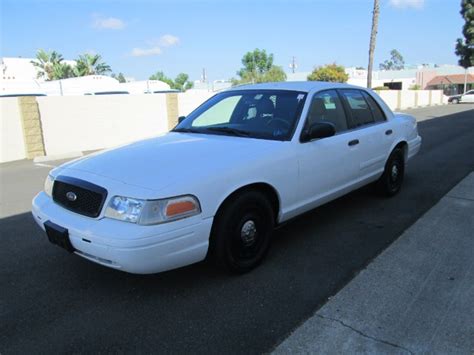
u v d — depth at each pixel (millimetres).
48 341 2797
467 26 39000
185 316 3047
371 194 5988
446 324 2863
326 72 48688
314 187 4219
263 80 47000
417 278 3518
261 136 4090
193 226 3105
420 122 18938
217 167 3328
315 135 4039
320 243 4312
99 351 2682
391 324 2879
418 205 5488
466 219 4898
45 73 49500
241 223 3512
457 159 8789
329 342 2707
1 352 2691
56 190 3484
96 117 14852
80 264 3990
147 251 2906
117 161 3482
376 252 4062
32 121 12977
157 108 16797
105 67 49625
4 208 6293
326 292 3334
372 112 5402
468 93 45625
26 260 4121
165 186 3021
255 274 3656
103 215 3041
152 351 2668
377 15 23234
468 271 3619
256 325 2916
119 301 3279
